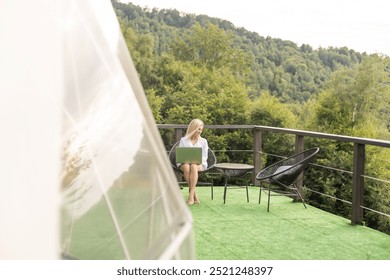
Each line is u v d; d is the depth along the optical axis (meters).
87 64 1.32
